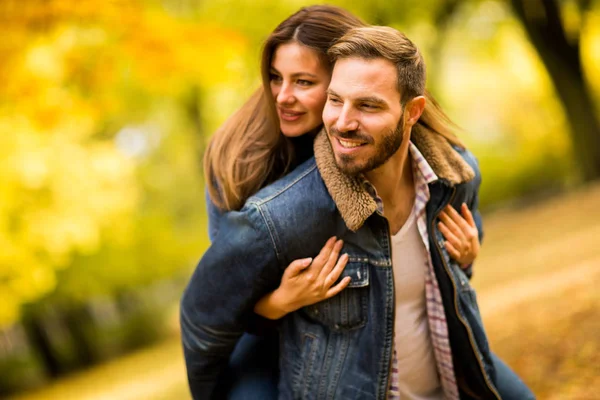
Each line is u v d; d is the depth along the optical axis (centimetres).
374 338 223
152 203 1888
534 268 762
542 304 482
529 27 1470
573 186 1653
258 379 247
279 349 243
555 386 355
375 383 222
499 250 1056
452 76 2295
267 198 219
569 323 417
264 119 247
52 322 1571
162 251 1519
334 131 206
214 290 224
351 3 1191
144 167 1864
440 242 234
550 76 1503
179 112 1731
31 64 646
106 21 665
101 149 881
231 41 709
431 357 246
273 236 216
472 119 2381
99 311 1653
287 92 237
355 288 224
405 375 242
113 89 798
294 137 252
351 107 202
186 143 1934
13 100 675
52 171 823
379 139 203
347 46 203
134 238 1460
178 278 1895
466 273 255
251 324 242
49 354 1568
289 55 234
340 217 218
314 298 220
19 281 961
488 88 2269
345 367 225
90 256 1422
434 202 233
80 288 1418
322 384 227
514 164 1830
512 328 454
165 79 729
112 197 877
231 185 241
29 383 1514
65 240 855
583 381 348
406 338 238
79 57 673
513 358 403
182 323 238
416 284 236
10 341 1534
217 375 246
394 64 202
